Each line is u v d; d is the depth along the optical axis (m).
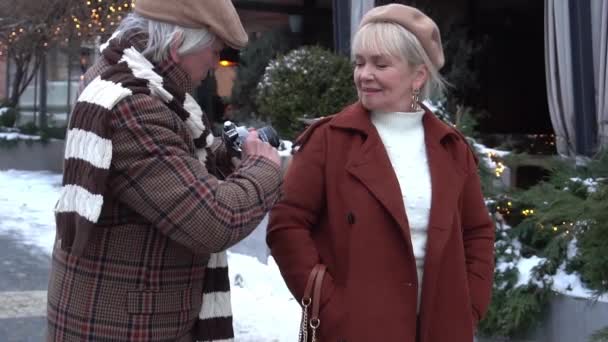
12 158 16.69
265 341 5.34
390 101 2.61
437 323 2.54
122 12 14.09
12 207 11.39
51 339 2.27
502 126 12.16
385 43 2.56
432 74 2.66
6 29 15.78
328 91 8.26
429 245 2.52
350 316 2.46
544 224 5.21
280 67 8.50
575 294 4.95
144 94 2.13
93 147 2.07
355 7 8.91
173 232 2.11
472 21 11.69
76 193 2.08
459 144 2.71
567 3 6.66
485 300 2.74
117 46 2.23
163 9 2.21
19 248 8.45
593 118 6.57
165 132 2.13
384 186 2.50
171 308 2.21
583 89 6.57
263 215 2.23
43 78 18.52
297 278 2.53
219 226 2.11
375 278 2.47
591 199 4.62
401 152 2.62
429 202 2.57
